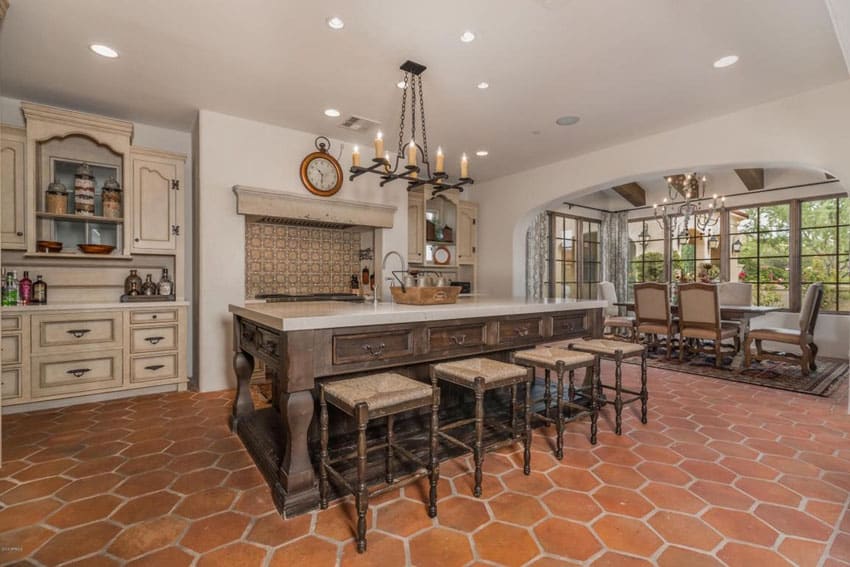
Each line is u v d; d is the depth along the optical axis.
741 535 1.54
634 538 1.53
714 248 6.47
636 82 3.06
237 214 3.68
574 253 7.34
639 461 2.17
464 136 4.17
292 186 3.96
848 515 1.67
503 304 2.56
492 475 2.03
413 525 1.62
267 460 2.00
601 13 2.26
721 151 3.65
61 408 3.05
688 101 3.36
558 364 2.23
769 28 2.39
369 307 2.30
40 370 2.98
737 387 3.71
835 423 2.75
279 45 2.57
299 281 4.41
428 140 4.27
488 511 1.71
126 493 1.85
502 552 1.46
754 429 2.64
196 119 3.71
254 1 2.15
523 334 2.53
